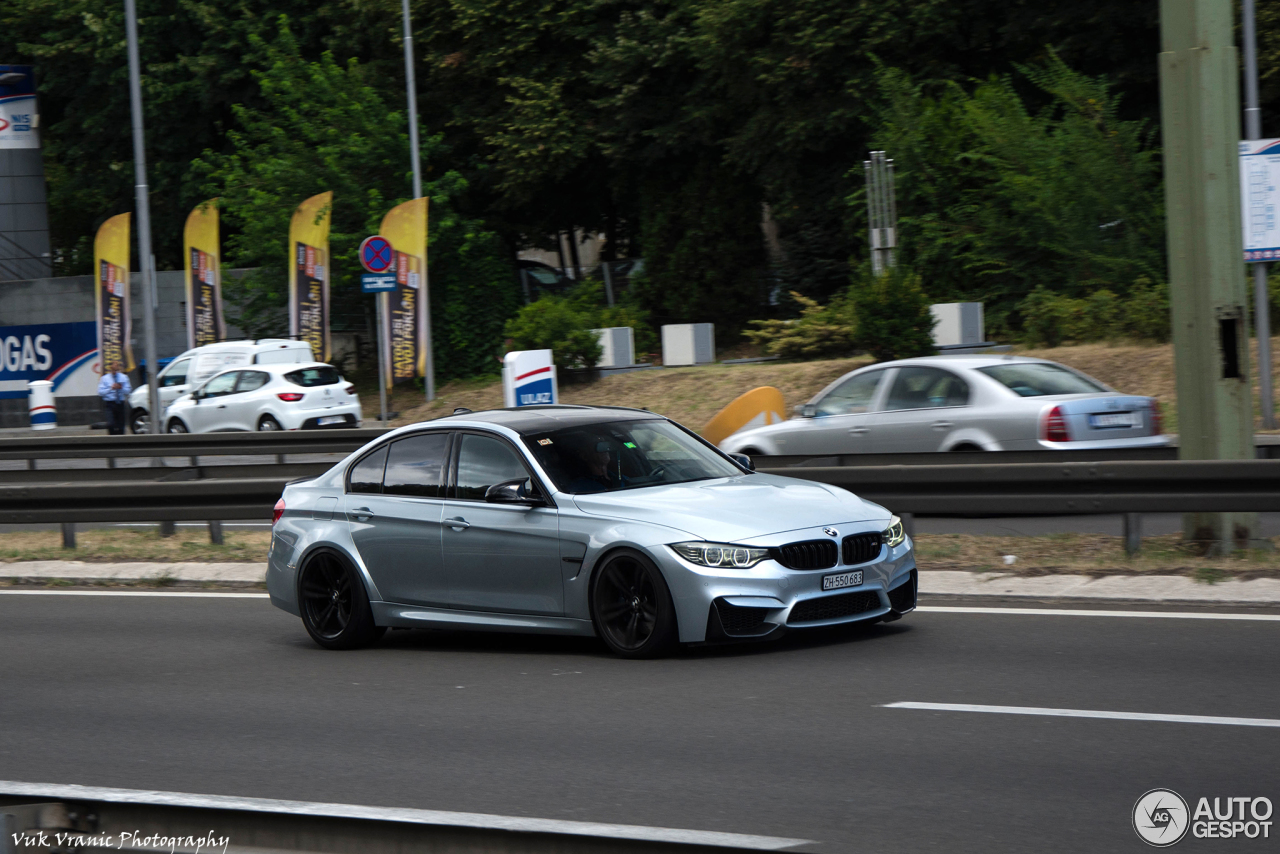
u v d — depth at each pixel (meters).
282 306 44.91
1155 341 27.92
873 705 8.23
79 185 55.53
